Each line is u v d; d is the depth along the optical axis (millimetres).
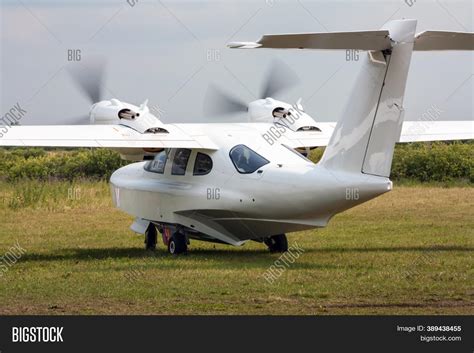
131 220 81188
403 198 97438
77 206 91438
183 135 57375
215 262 52125
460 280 44281
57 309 39219
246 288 42781
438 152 124188
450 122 65312
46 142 56094
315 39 43281
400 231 68812
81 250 61562
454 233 66812
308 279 44875
